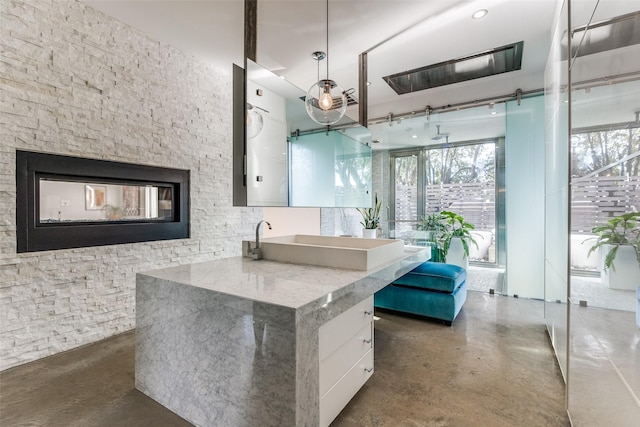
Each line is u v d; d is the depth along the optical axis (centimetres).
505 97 373
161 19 263
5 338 206
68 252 237
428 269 300
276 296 133
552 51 244
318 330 133
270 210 437
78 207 246
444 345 244
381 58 329
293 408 120
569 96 166
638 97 99
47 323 226
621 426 109
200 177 338
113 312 265
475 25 267
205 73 342
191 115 328
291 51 313
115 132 263
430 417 159
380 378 196
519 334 264
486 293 396
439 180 436
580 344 146
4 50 202
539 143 356
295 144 287
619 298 110
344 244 263
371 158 430
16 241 210
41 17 219
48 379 196
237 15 256
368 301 182
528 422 155
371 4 241
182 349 158
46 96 222
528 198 365
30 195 216
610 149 118
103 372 205
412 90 412
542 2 234
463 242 420
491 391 182
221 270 186
